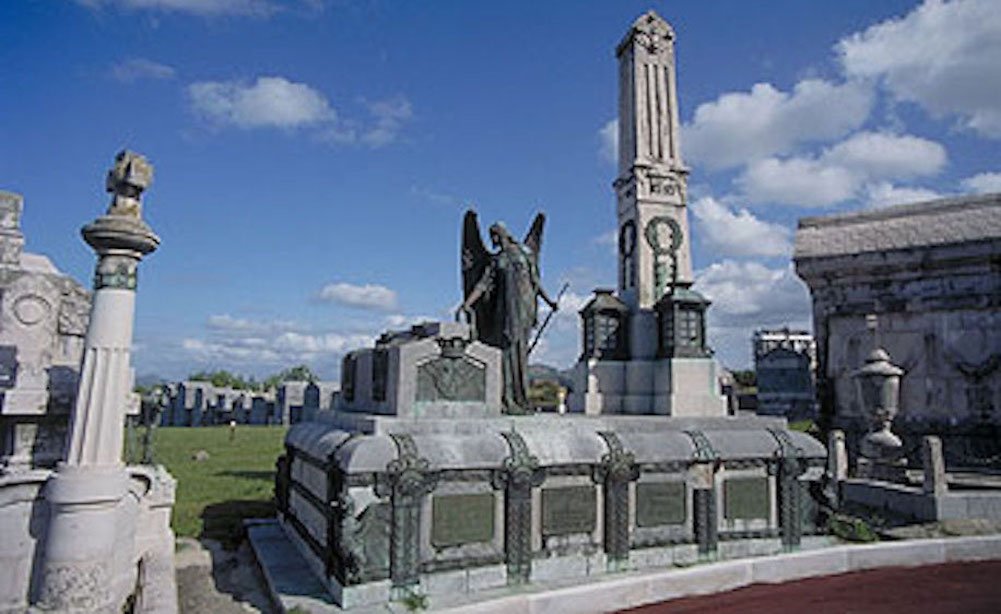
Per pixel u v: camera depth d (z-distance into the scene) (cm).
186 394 4916
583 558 799
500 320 1075
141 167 730
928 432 1766
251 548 955
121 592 700
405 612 647
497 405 920
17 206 1040
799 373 3791
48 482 650
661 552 845
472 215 1180
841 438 1393
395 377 845
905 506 1166
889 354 1870
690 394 1301
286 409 4447
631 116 1569
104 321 699
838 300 1994
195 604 720
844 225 2062
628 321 1462
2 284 983
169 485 917
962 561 850
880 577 777
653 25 1617
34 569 643
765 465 942
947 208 1880
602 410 1391
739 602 685
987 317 1711
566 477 809
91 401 680
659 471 868
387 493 699
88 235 700
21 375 891
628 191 1546
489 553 747
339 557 684
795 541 934
